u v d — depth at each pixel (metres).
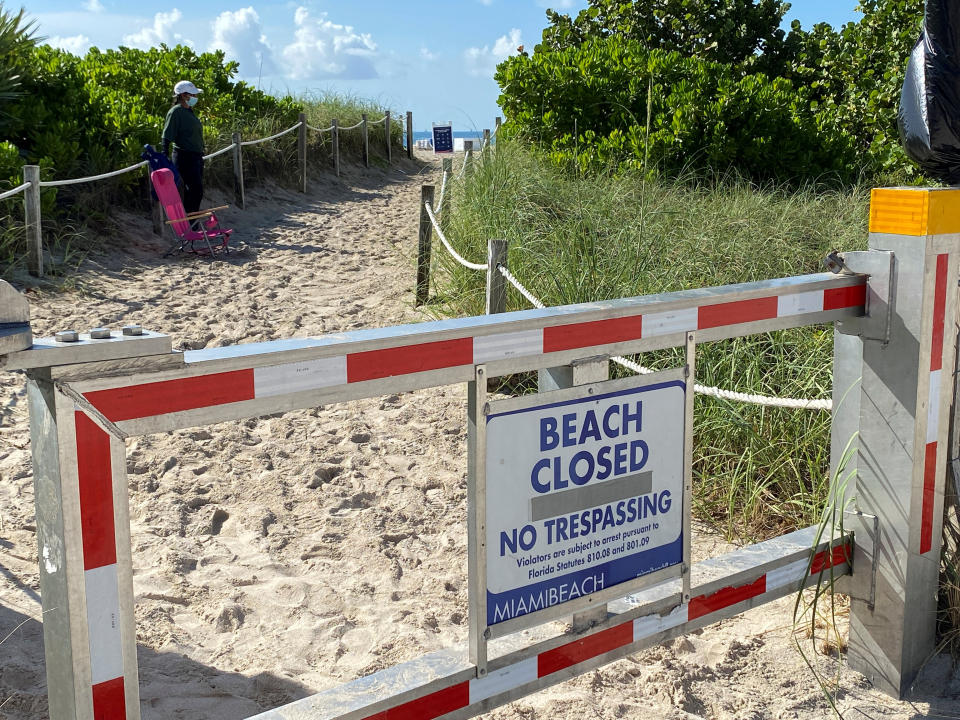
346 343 1.93
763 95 12.15
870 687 3.03
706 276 6.44
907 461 2.87
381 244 11.64
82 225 10.52
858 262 2.94
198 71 15.84
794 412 4.65
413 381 2.04
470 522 2.19
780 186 11.31
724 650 3.17
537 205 8.66
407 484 4.68
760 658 3.15
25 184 8.76
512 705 2.83
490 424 2.16
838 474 3.02
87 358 1.59
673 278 6.17
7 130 10.61
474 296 7.55
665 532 2.56
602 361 2.35
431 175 20.45
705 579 2.70
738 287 2.66
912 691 3.00
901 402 2.87
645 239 6.77
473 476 2.16
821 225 7.97
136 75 14.58
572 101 12.82
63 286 8.66
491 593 2.22
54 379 1.57
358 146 20.05
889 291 2.86
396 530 4.18
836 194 10.18
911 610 2.95
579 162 11.30
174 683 2.94
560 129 12.73
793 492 4.43
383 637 3.25
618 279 6.25
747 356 5.11
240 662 3.10
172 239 11.28
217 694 2.89
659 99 12.34
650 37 15.67
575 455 2.33
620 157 11.66
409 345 2.02
